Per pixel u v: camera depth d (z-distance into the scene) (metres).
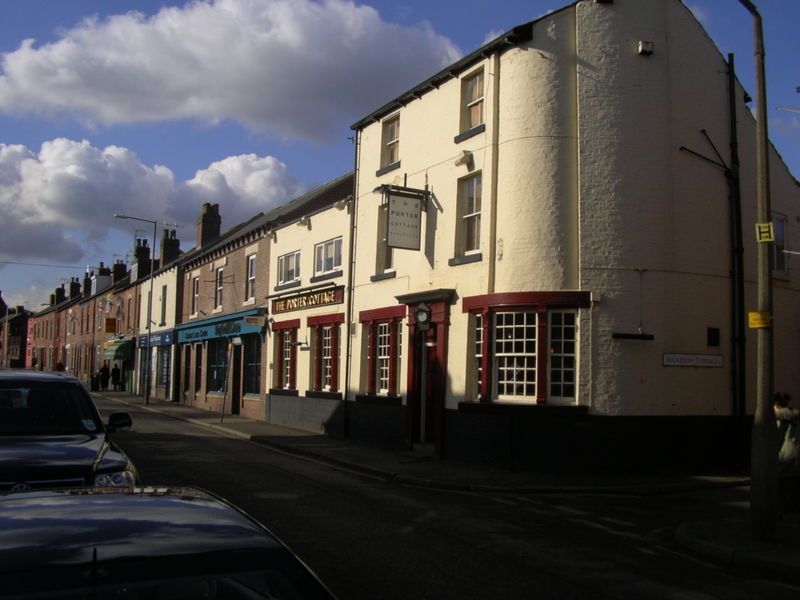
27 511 3.19
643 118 15.12
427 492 12.62
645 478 13.90
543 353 14.56
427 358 17.55
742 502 11.96
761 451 8.75
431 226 17.48
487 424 15.11
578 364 14.45
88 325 58.88
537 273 14.73
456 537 8.89
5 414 7.23
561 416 14.34
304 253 24.03
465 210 16.72
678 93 15.62
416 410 17.53
